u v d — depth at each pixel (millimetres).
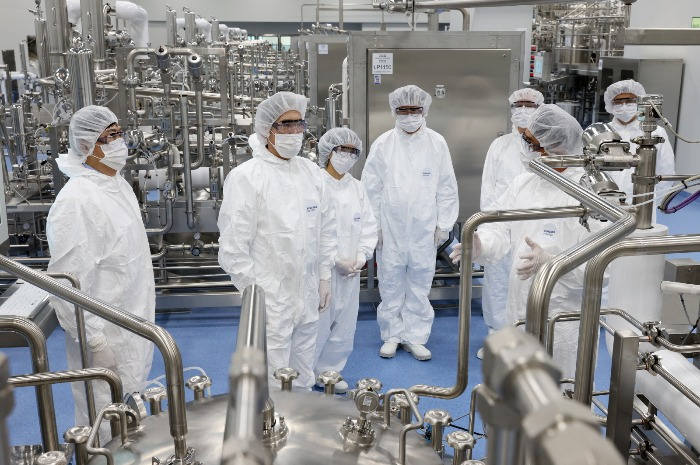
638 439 1386
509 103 3619
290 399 1106
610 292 1536
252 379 477
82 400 2215
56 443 1357
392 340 3367
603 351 3223
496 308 3385
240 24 13008
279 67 7277
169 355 974
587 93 7871
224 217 2281
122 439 1041
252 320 666
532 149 2283
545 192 2197
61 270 2043
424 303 3334
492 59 3570
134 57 3416
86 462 1064
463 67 3566
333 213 2594
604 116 7051
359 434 1003
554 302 2092
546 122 2145
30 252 4074
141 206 3564
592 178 1576
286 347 2395
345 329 2963
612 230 987
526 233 2211
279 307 2354
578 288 2057
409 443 1039
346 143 2838
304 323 2482
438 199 3328
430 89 3582
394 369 3207
